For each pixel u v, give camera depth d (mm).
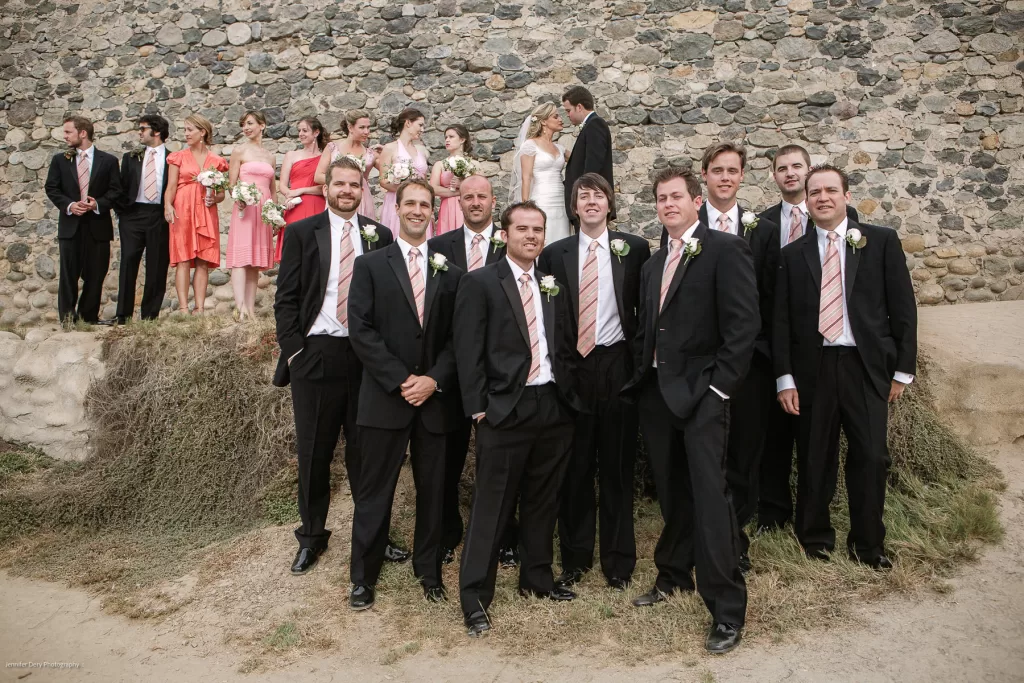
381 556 3545
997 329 5109
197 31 7773
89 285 6387
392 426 3467
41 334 5832
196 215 6184
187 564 4113
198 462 4820
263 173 6168
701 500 3059
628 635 3133
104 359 5520
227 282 7680
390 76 7395
